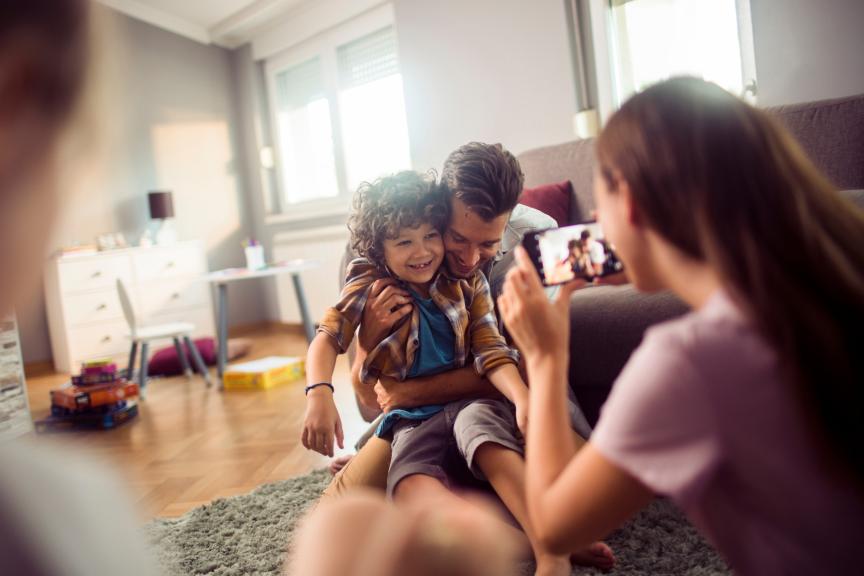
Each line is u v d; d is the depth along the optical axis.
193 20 5.51
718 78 3.04
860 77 2.57
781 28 2.73
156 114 5.41
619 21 3.38
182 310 5.07
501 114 3.86
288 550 1.45
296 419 2.76
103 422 2.93
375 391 1.41
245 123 5.96
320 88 5.38
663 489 0.55
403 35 4.30
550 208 2.66
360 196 1.37
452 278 1.37
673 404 0.54
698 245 0.57
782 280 0.52
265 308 6.00
